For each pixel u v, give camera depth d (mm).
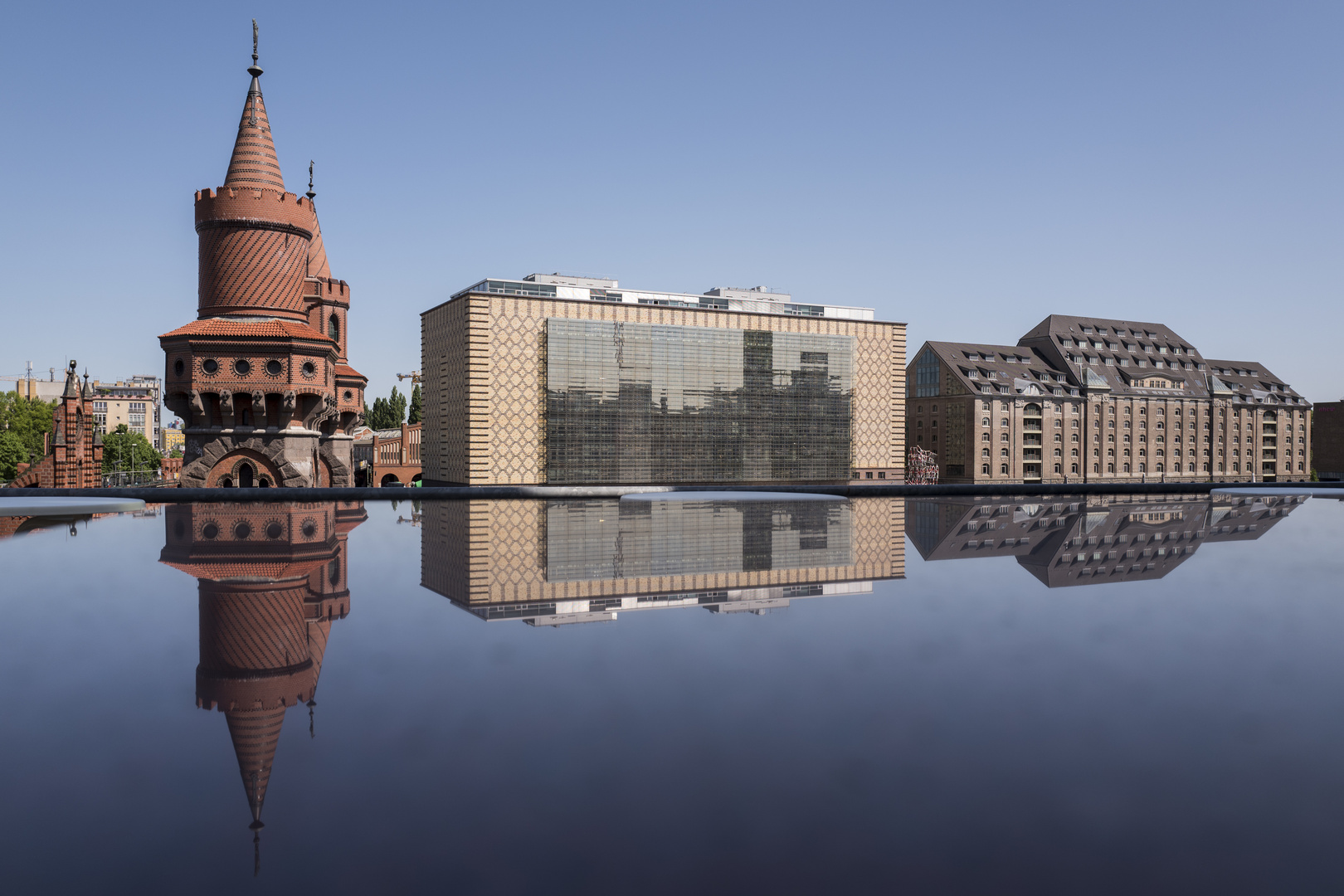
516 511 28656
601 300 101188
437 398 102438
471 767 5184
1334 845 4160
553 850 4051
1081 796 4754
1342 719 6180
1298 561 15711
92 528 21312
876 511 29125
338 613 10430
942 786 4902
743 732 5867
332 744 5566
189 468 42469
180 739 5684
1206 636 9141
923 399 149500
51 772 5098
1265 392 170875
